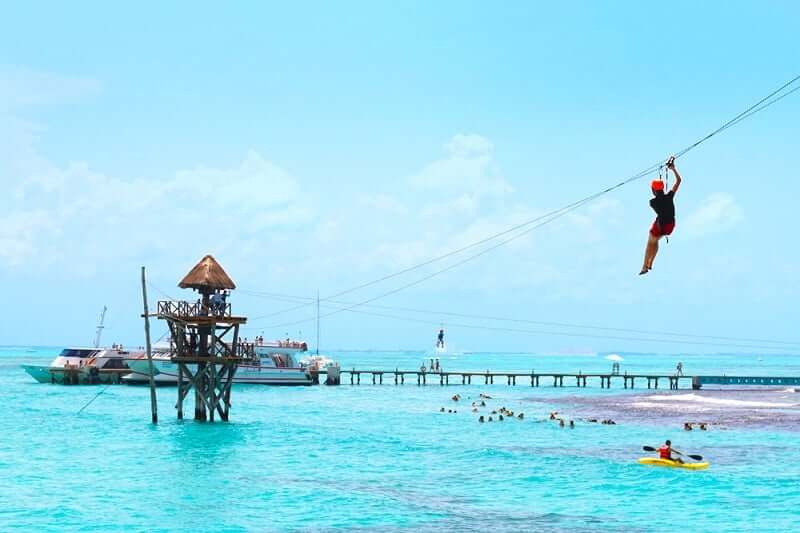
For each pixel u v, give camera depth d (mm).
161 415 81938
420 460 52812
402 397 117562
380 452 56438
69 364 123125
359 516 36219
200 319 65000
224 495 40531
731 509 38219
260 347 123438
